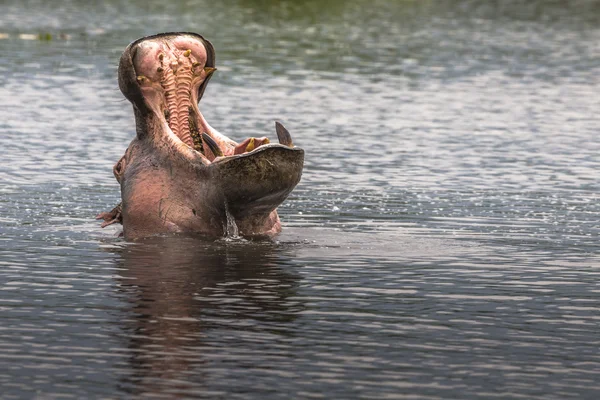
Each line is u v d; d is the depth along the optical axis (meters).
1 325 28.33
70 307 30.00
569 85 91.44
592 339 28.03
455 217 43.69
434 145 62.81
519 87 89.75
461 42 120.75
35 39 110.50
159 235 38.56
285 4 154.88
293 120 70.75
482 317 29.80
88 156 56.22
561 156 59.69
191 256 35.94
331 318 29.41
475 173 54.19
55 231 39.78
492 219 43.38
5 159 54.50
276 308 30.25
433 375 25.25
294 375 25.06
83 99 76.94
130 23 128.00
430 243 38.91
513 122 72.50
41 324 28.45
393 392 24.16
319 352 26.62
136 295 31.27
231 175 37.03
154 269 34.22
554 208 45.78
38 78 85.88
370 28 131.75
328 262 35.56
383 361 26.09
